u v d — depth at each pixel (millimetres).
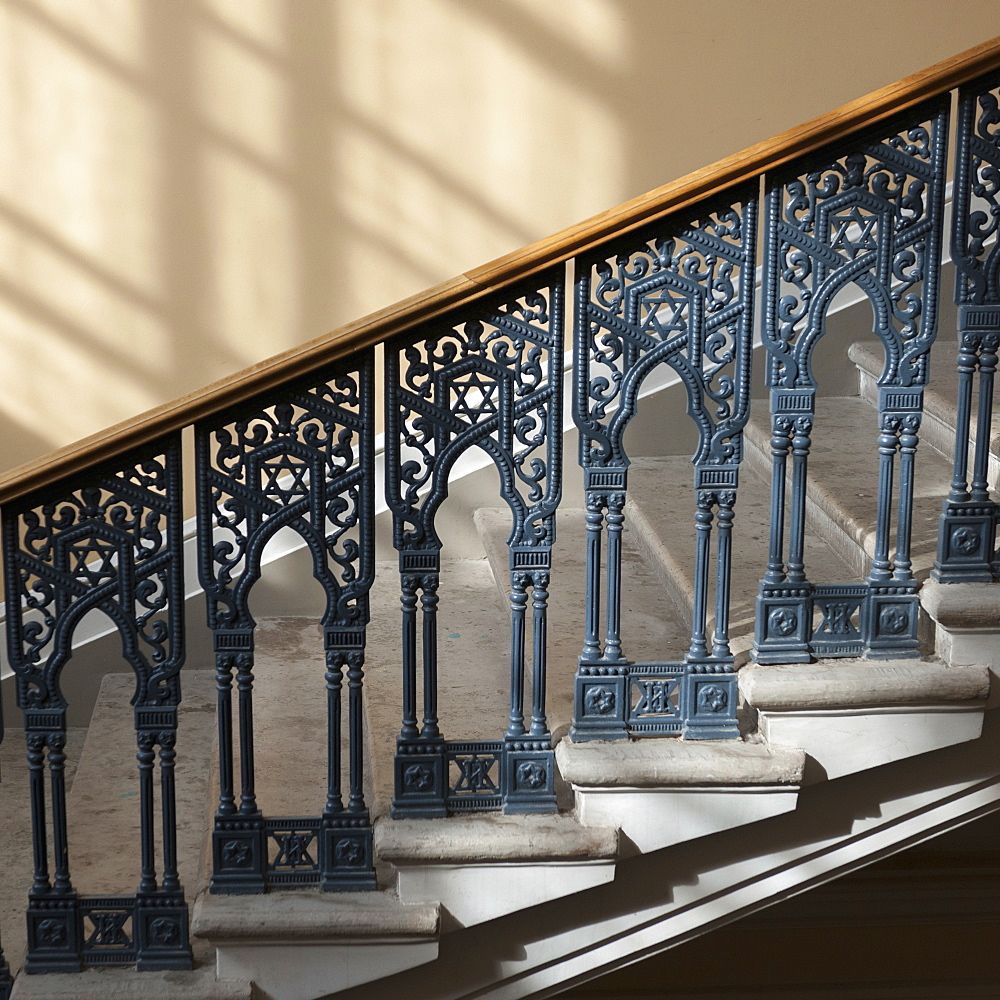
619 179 3850
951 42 3830
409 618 2318
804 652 2434
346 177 3777
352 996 2445
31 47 3619
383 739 2748
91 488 2207
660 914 2496
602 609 2996
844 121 2152
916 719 2402
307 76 3695
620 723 2420
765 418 3621
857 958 3885
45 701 2277
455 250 3855
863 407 3789
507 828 2355
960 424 2355
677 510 3383
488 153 3799
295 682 3318
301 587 3832
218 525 2242
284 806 2648
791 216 2242
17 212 3727
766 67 3803
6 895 2922
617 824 2377
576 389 2273
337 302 3863
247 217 3779
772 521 2391
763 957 3869
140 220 3756
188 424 2158
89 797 3096
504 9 3699
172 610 2270
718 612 2402
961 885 3850
